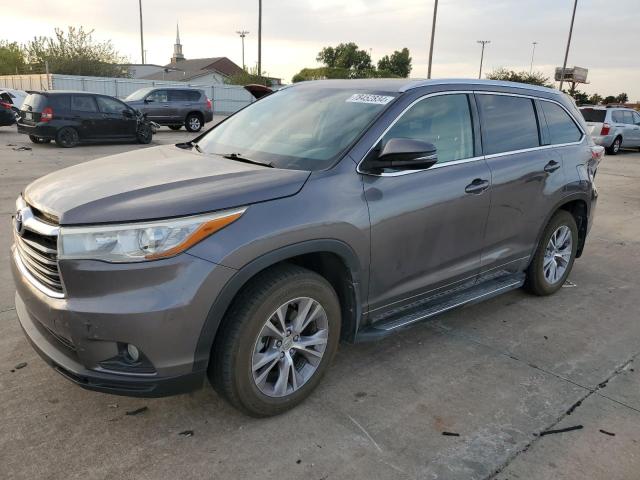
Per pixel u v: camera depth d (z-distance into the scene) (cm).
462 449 275
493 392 328
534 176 419
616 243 696
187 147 394
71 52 4825
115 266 237
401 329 338
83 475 247
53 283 253
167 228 241
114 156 365
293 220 271
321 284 293
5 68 6419
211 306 249
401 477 254
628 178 1335
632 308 471
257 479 249
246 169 299
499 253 408
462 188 357
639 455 275
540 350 386
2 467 249
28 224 263
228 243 251
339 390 324
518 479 255
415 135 340
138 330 239
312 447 272
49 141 1681
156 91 2077
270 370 288
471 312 449
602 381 346
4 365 334
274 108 392
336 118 341
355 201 299
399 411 305
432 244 348
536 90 453
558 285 491
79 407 296
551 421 301
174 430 281
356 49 7794
